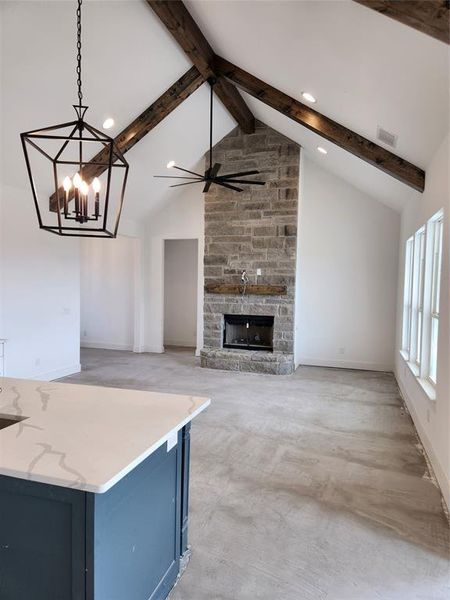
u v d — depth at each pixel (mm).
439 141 3346
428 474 3324
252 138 6957
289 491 3018
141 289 8453
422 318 4270
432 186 3816
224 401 5188
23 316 5566
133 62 4422
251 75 4836
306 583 2098
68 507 1422
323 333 7438
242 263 7109
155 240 8367
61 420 1896
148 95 5008
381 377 6625
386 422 4516
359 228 7164
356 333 7266
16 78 3902
